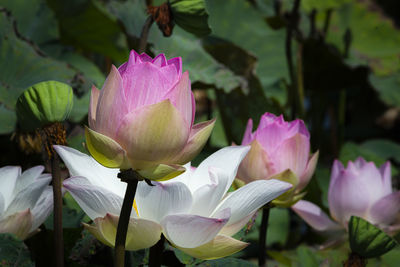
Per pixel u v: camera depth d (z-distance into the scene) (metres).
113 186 1.40
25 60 2.12
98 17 2.78
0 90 1.98
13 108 1.95
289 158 1.59
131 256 1.57
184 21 1.62
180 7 1.61
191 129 1.30
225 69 2.60
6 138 2.03
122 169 1.27
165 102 1.24
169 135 1.25
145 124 1.25
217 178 1.35
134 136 1.25
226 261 1.53
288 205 1.62
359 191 1.82
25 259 1.43
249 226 1.61
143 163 1.27
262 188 1.36
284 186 1.36
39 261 1.51
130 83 1.27
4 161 1.99
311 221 1.90
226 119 2.71
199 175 1.43
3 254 1.41
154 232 1.33
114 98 1.26
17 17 2.63
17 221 1.41
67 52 2.74
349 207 1.83
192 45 2.65
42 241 1.51
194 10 1.61
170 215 1.31
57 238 1.39
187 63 2.53
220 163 1.42
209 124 1.29
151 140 1.25
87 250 1.57
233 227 1.37
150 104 1.27
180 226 1.32
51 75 2.10
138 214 1.36
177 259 1.60
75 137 2.05
